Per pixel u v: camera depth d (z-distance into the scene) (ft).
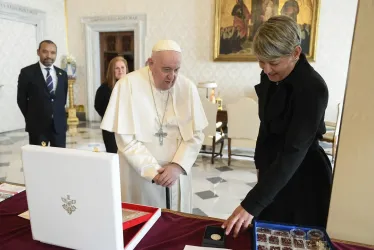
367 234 3.59
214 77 19.90
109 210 2.64
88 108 24.08
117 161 2.56
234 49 19.03
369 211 3.53
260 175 4.36
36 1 21.03
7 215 3.85
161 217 3.85
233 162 14.43
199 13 19.61
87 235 2.79
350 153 3.45
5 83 19.77
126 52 23.44
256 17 18.21
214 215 9.04
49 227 2.92
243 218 3.28
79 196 2.68
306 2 17.15
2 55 19.38
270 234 3.15
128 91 5.08
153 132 5.24
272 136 4.09
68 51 23.94
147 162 4.91
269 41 3.10
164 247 3.23
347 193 3.57
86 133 19.75
